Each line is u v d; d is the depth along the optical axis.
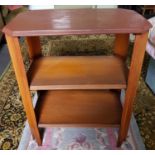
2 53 2.02
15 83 1.55
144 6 2.79
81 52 1.98
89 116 0.98
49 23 0.70
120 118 0.96
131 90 0.80
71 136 1.12
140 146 1.05
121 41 0.94
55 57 0.99
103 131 1.15
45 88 0.81
